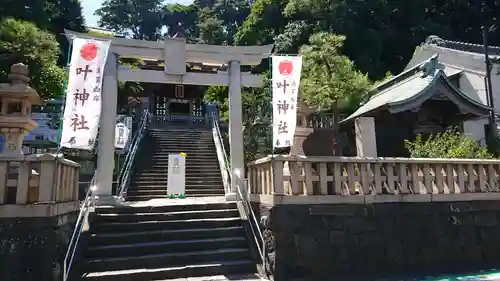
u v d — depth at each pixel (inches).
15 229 195.3
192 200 396.2
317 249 244.1
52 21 1284.4
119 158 580.1
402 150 485.7
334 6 1149.1
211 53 429.7
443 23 1234.0
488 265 282.4
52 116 594.9
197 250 267.7
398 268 260.1
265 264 246.4
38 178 208.1
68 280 216.8
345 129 556.4
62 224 221.9
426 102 463.8
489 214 296.0
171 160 453.1
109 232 273.6
